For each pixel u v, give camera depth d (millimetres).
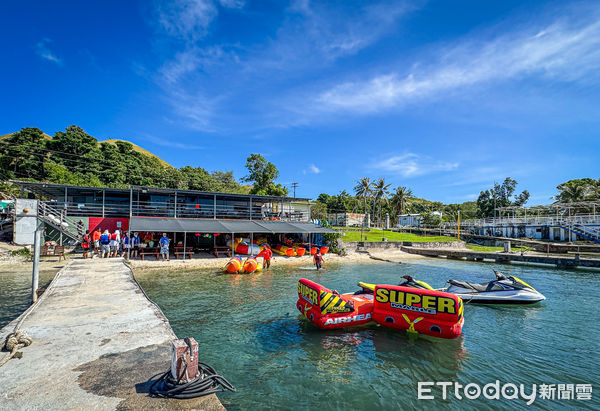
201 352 7230
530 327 9414
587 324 9734
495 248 39750
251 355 7086
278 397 5414
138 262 20938
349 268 22359
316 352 7266
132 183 53000
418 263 26406
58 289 10367
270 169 56094
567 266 23906
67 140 50188
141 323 6805
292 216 38031
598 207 47656
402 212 76688
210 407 3670
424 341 7977
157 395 3893
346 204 79500
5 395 3824
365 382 5965
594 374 6434
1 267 17891
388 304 8562
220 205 31781
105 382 4203
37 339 5805
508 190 70875
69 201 26984
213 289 14094
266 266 21672
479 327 9406
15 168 45531
